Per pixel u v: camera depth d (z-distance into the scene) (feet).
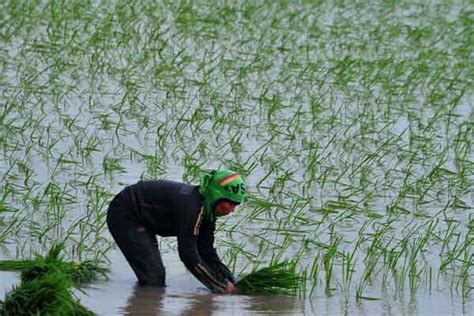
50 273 64.13
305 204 87.40
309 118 117.91
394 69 142.41
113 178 94.48
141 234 71.67
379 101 126.62
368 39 163.32
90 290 70.03
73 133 107.45
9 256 74.69
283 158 101.30
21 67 132.26
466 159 106.11
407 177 95.91
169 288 71.72
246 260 77.61
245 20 171.94
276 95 124.16
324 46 155.63
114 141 106.01
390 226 85.87
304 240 79.00
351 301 69.87
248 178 97.04
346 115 120.16
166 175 96.02
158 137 105.19
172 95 123.75
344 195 93.50
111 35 151.33
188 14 170.30
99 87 125.90
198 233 70.03
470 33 167.32
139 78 130.82
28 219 82.38
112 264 75.66
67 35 149.69
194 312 66.44
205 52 141.28
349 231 84.64
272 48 152.35
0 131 105.50
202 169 97.66
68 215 84.12
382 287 73.31
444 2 203.00
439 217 89.25
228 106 120.16
